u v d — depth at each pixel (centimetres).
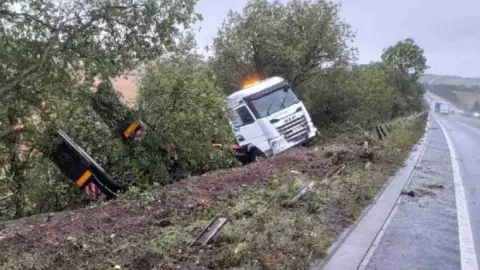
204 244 494
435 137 2534
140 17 914
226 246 486
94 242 518
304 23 2239
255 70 2292
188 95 1131
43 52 887
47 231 584
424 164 1308
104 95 1073
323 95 2434
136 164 1074
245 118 1602
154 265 443
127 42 938
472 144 2158
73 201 1150
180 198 729
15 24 852
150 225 588
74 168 971
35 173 1138
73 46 905
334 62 2392
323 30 2256
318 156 1215
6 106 907
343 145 1495
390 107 3378
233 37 2223
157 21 928
